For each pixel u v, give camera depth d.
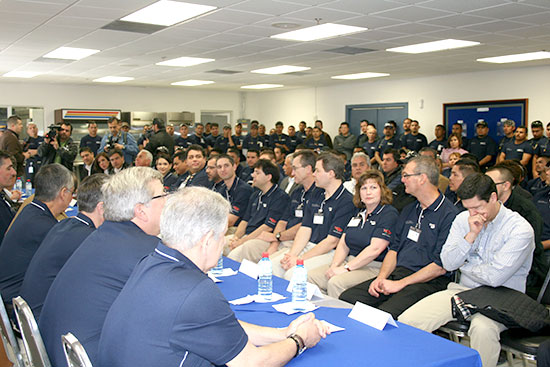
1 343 3.25
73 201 5.73
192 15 5.34
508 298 2.41
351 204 3.58
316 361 1.60
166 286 1.39
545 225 3.89
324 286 3.35
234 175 4.88
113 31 6.10
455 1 4.72
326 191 3.71
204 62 8.86
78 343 1.35
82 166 7.59
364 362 1.59
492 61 8.67
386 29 6.05
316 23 5.70
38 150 7.82
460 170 3.69
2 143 6.48
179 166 6.19
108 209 1.91
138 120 13.08
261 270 2.46
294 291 2.23
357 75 10.89
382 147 10.41
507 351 2.45
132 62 8.80
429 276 2.92
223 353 1.38
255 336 1.73
